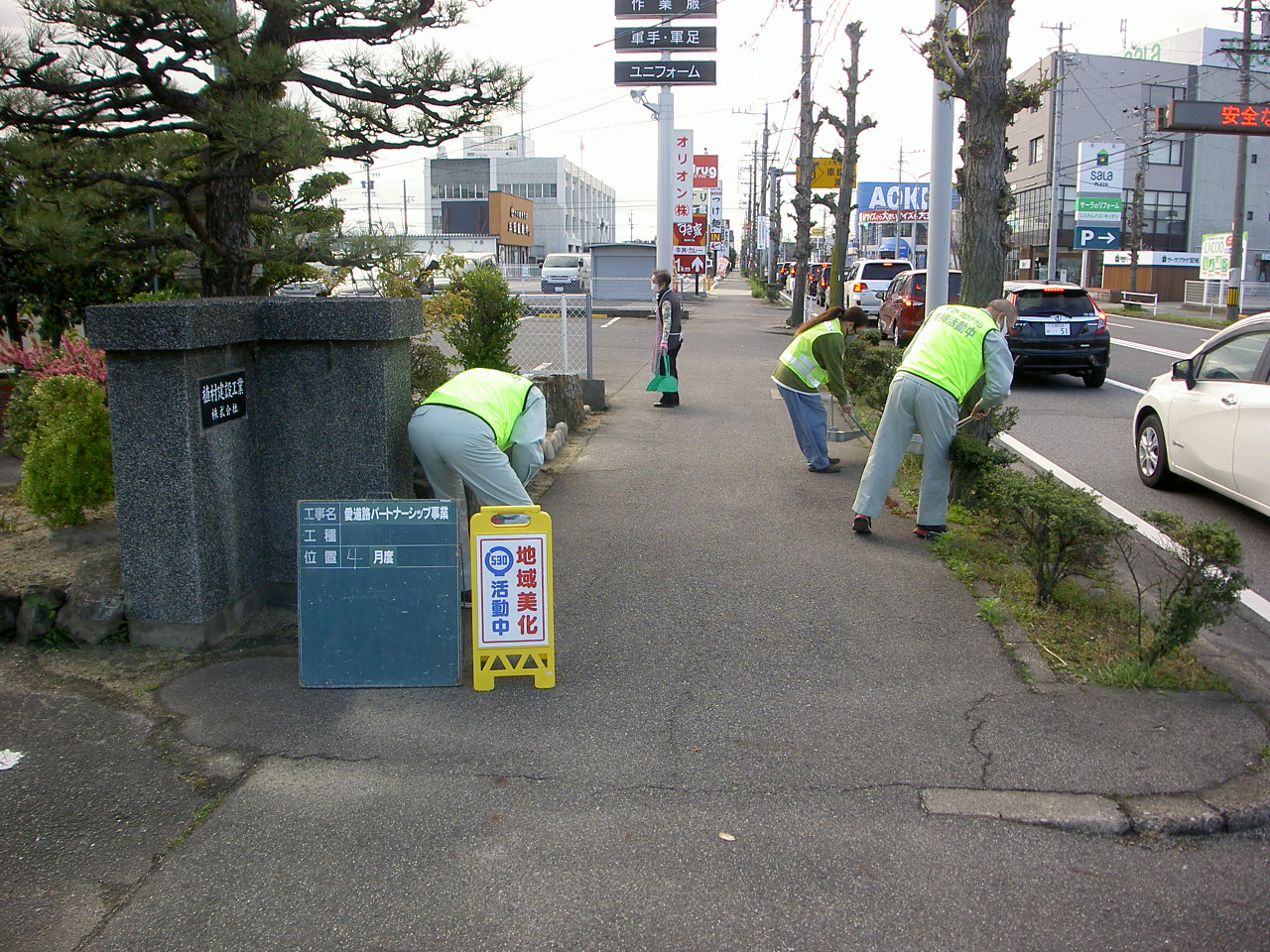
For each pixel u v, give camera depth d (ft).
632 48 53.26
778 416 38.22
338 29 22.17
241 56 19.06
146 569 15.62
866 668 15.47
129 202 23.26
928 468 21.53
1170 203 177.99
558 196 265.75
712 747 13.16
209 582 15.79
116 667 15.24
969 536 22.03
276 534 17.19
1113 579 19.70
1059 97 151.64
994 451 21.70
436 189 248.73
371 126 22.48
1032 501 17.08
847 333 28.27
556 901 10.16
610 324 87.25
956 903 10.22
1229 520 25.08
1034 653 15.93
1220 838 11.50
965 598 18.39
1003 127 24.18
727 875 10.60
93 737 13.25
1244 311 122.11
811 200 86.48
